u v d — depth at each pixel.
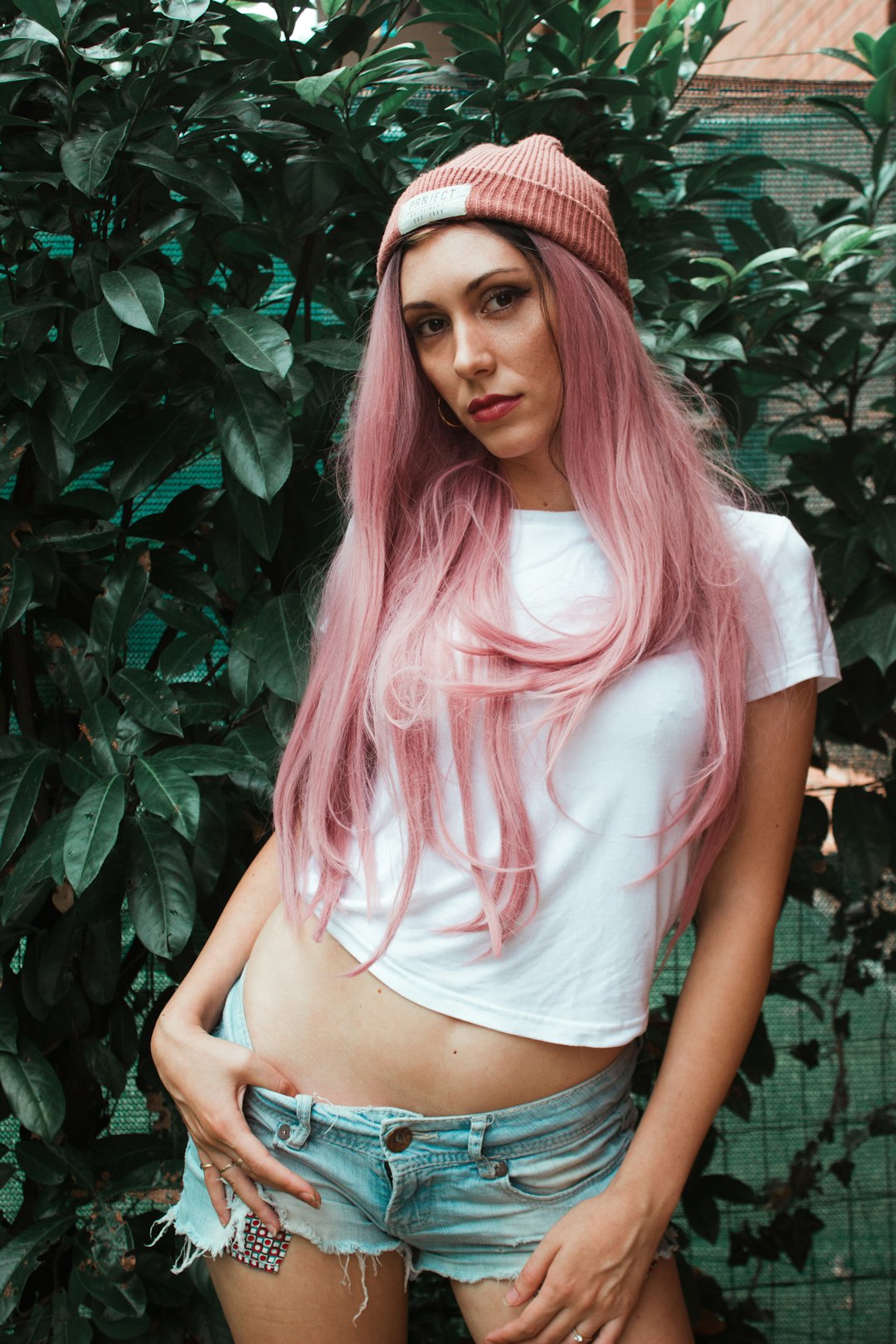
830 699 1.62
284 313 1.74
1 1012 1.30
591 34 1.51
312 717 1.14
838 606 1.64
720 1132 1.90
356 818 1.06
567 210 1.00
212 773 1.22
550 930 1.00
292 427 1.41
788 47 3.15
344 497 1.33
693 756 1.00
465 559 1.08
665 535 1.01
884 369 1.75
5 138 1.32
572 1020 1.00
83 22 1.26
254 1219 1.05
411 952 1.02
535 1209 1.02
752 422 1.64
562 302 1.00
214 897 1.43
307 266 1.48
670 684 0.99
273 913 1.17
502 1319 1.03
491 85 1.45
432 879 1.02
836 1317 1.90
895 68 1.62
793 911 1.95
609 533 1.03
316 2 1.47
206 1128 1.05
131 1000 1.58
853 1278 1.90
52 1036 1.40
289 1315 1.05
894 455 1.62
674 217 1.61
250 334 1.20
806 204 1.87
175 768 1.22
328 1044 1.05
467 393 1.02
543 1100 1.00
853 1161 1.94
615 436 1.04
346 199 1.41
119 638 1.31
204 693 1.33
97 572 1.46
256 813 1.43
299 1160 1.04
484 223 0.99
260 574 1.42
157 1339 1.39
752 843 1.04
